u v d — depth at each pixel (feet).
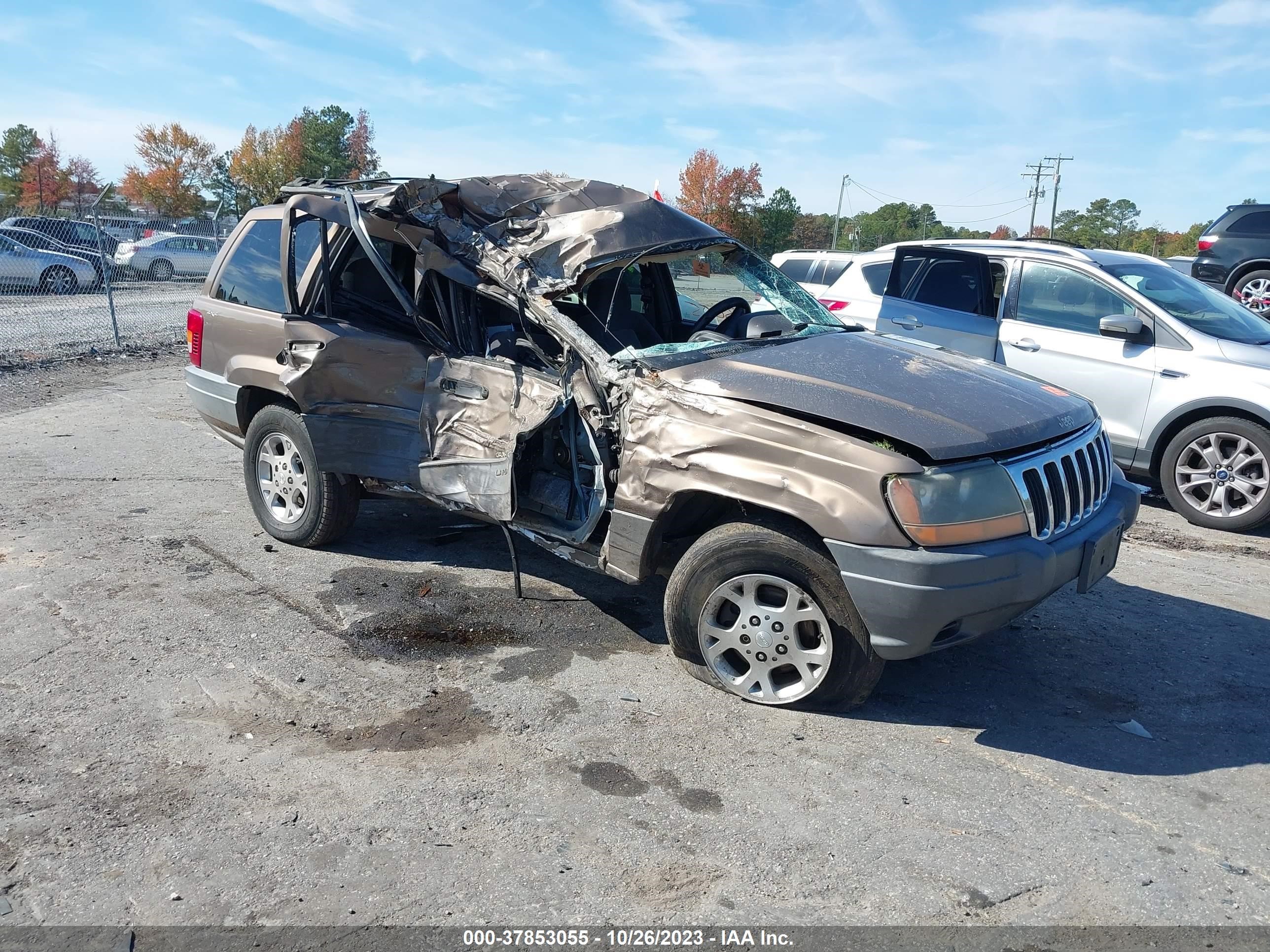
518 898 8.89
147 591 15.97
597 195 16.69
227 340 18.51
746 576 12.23
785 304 16.66
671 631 13.05
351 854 9.46
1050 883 9.25
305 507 17.65
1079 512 12.63
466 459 14.96
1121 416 22.70
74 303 58.39
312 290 17.06
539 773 10.98
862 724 12.28
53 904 8.66
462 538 19.17
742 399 12.20
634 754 11.42
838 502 11.22
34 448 25.64
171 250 71.10
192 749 11.27
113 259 65.51
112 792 10.37
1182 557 19.53
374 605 15.69
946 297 25.76
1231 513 21.39
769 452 11.76
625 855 9.55
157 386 36.22
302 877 9.11
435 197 15.51
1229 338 22.07
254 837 9.68
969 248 25.70
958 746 11.82
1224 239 41.81
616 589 16.71
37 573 16.62
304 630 14.67
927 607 10.94
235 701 12.42
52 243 63.05
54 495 21.35
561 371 14.10
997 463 11.53
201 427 29.01
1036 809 10.50
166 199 154.10
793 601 12.05
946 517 11.03
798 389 12.24
